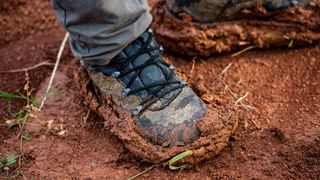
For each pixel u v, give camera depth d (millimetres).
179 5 1573
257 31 1604
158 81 1367
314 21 1583
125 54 1382
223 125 1353
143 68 1379
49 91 1563
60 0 1312
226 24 1598
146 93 1370
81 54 1384
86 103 1498
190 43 1588
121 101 1387
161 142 1330
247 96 1519
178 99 1357
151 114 1348
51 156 1396
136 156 1366
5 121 1486
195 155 1328
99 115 1452
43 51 1692
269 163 1356
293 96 1512
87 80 1481
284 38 1604
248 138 1415
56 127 1459
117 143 1414
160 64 1389
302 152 1370
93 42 1341
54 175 1354
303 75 1561
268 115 1468
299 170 1337
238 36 1604
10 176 1359
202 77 1511
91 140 1428
